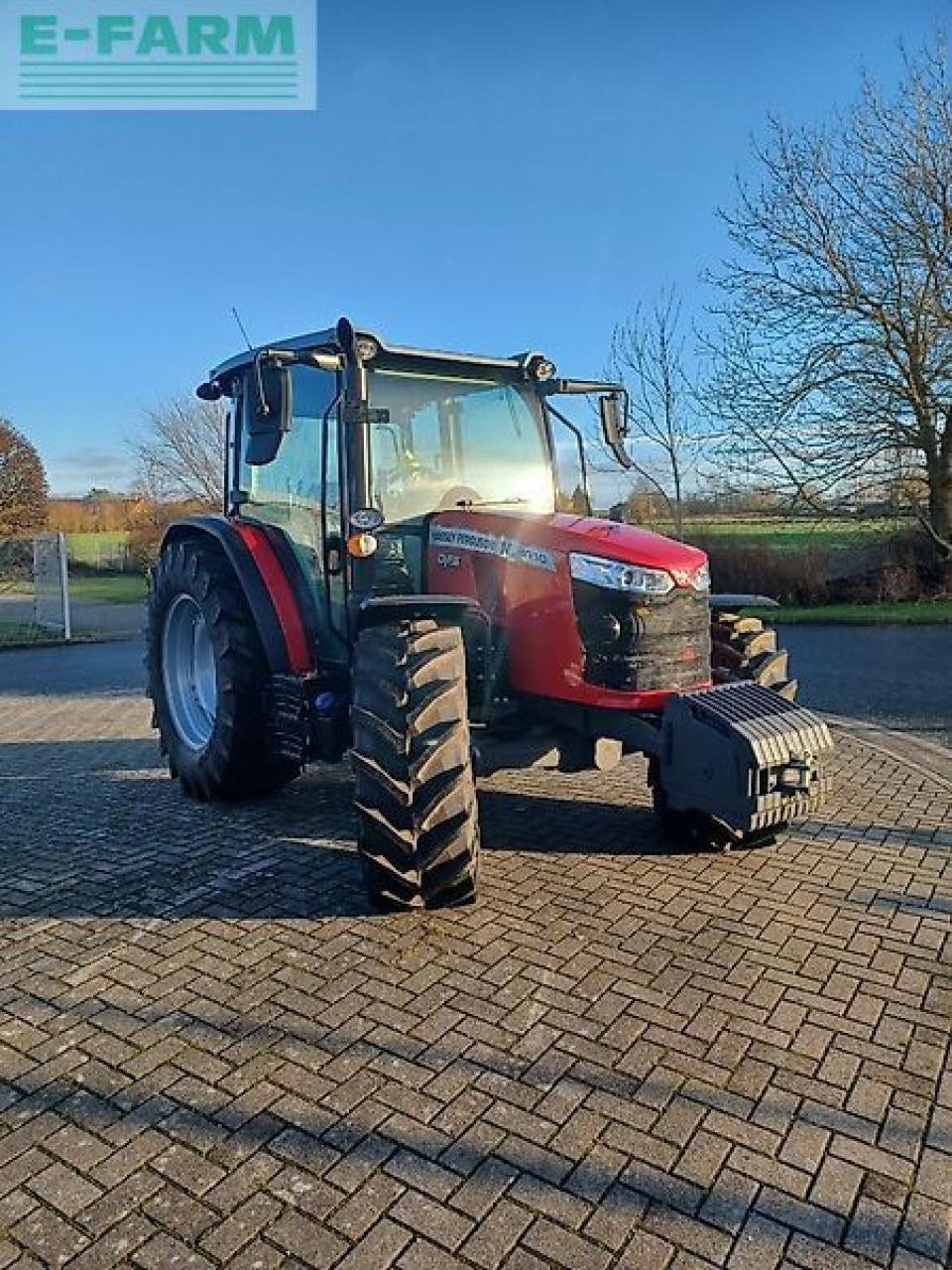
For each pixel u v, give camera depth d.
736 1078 2.42
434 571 4.09
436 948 3.14
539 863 3.93
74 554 29.19
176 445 27.38
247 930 3.32
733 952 3.11
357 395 3.76
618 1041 2.59
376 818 3.27
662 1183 2.04
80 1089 2.41
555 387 4.57
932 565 15.37
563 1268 1.82
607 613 3.57
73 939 3.29
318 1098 2.35
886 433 15.21
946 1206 1.98
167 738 5.26
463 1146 2.16
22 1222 1.96
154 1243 1.90
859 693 8.38
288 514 4.54
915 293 14.67
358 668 3.43
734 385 16.09
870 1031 2.64
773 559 15.84
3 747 6.77
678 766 3.33
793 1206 1.98
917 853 4.05
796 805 3.20
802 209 15.11
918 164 14.29
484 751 3.63
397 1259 1.84
